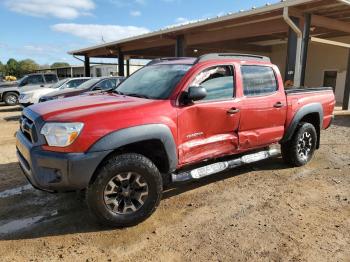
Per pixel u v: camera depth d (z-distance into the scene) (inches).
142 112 147.2
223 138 179.2
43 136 134.8
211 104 170.1
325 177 216.8
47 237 141.1
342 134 364.2
